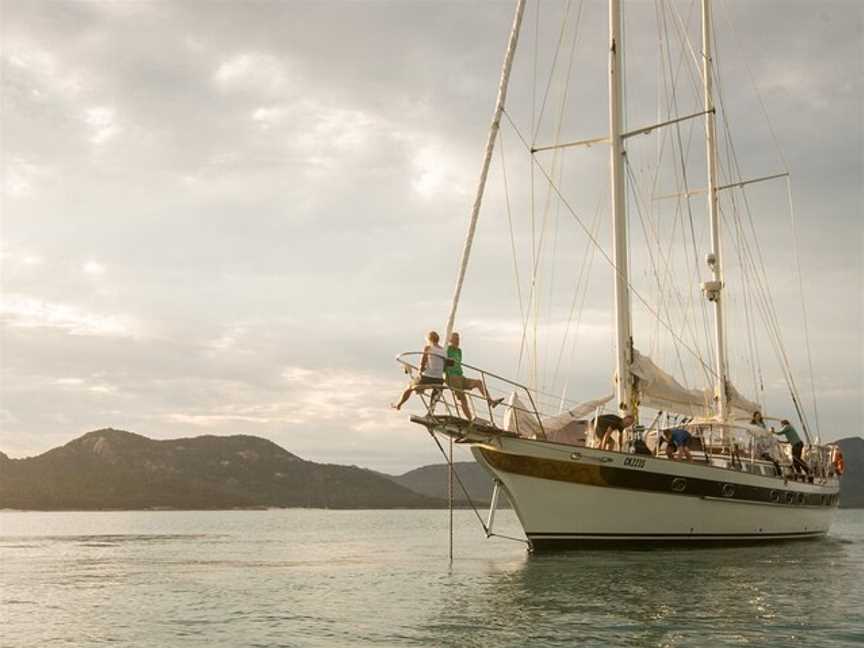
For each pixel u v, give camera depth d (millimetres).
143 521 112875
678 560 22391
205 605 17266
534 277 27281
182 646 12945
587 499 22750
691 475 24047
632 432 24531
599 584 18453
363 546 39438
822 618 14477
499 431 21906
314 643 12891
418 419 21453
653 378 26094
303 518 136500
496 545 38031
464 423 21516
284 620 15031
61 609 17047
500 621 14359
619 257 26438
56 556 33219
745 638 12875
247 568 26094
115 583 21797
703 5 35219
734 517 25594
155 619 15539
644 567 21078
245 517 148625
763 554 25062
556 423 24797
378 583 20422
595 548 23094
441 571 22625
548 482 22422
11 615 16297
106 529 74125
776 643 12539
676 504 23922
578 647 12336
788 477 28484
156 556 32656
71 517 150625
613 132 26953
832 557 25109
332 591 19156
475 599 16828
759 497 26312
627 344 26016
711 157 34156
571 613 15008
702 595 16953
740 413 31875
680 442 24922
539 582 18781
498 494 23453
